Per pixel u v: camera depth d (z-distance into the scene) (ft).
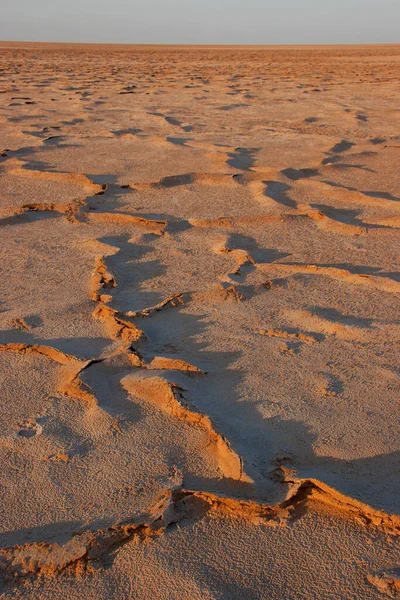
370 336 7.94
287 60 95.71
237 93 41.52
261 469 5.51
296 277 10.01
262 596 4.30
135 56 108.06
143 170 18.42
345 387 6.79
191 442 5.91
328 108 33.24
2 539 4.90
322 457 5.68
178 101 36.83
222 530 4.87
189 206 14.67
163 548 4.71
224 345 7.82
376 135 24.54
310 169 18.07
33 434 6.13
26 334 8.23
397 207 14.24
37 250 11.68
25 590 4.45
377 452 5.71
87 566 4.58
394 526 4.81
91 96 39.34
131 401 6.58
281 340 7.89
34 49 140.15
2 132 25.73
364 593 4.29
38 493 5.35
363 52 139.13
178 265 10.83
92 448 5.89
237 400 6.60
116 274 10.29
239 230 12.87
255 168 18.26
